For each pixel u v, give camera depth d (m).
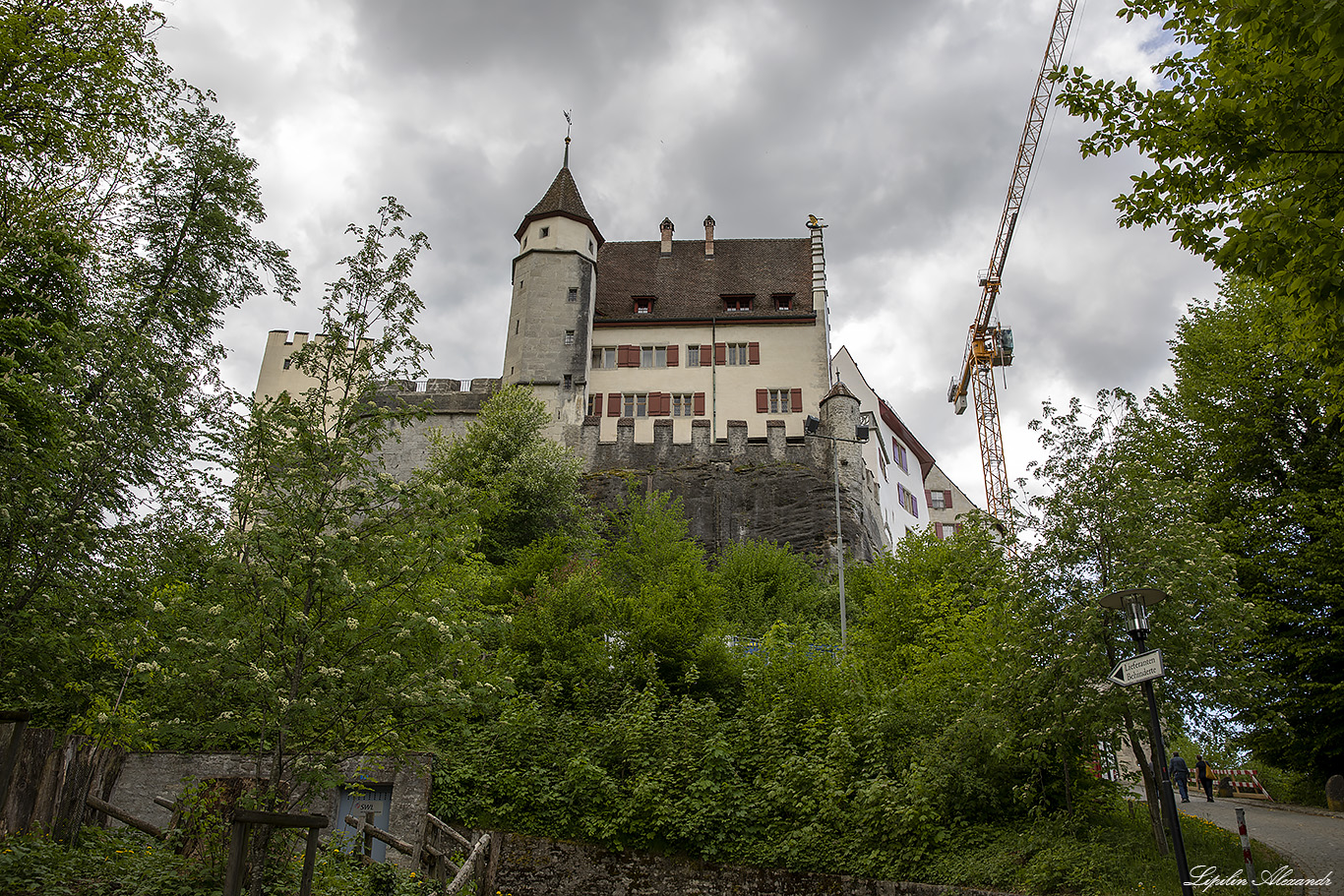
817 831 15.02
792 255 54.50
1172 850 13.00
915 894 13.66
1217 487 20.78
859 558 39.91
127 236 15.24
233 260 16.33
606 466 42.94
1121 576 13.81
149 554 11.23
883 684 18.44
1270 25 8.65
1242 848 12.60
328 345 10.07
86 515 10.89
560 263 49.28
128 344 11.89
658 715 17.81
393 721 9.50
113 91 13.70
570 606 20.19
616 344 49.47
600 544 32.03
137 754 14.38
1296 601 19.41
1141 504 14.31
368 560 9.52
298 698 8.60
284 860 9.59
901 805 14.60
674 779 16.19
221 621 8.67
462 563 20.05
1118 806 15.16
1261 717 16.47
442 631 9.36
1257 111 9.46
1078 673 13.38
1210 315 23.47
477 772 16.48
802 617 28.47
